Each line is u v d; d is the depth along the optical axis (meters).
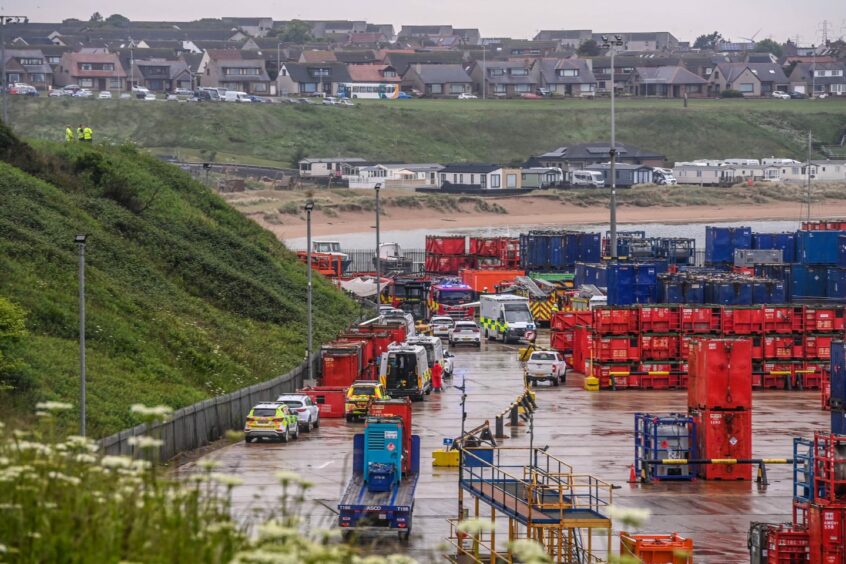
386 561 30.78
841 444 77.56
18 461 32.88
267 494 96.69
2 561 28.30
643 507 99.94
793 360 172.25
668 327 169.38
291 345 178.25
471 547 83.75
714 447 110.94
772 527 79.44
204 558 29.20
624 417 144.38
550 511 78.12
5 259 150.25
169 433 113.12
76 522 29.95
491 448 96.19
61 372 122.25
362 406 142.00
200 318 171.62
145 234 196.62
